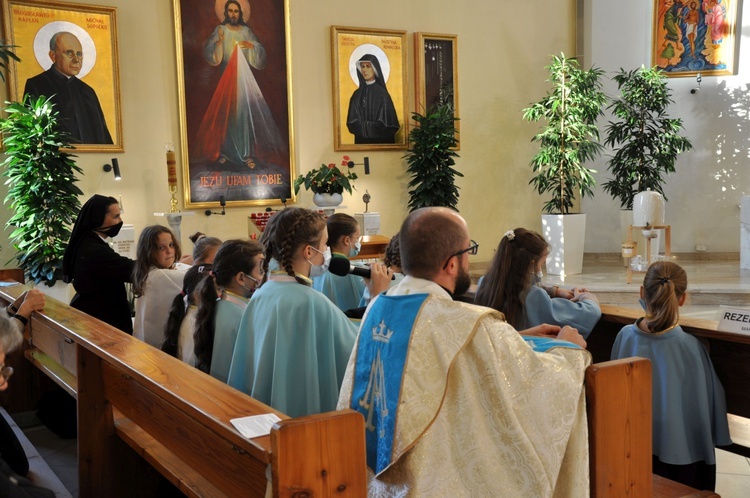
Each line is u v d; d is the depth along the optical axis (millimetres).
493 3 9625
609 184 9375
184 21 7754
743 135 10039
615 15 9992
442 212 1834
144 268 3660
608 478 1889
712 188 10211
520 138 9953
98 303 3984
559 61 9047
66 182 6332
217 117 8016
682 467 2840
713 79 10047
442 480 1625
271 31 8242
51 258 6281
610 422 1872
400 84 9031
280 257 2416
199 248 3459
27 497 1424
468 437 1639
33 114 6344
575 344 1868
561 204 9172
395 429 1643
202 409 1700
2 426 2529
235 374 2445
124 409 2678
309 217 2426
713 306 7785
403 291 1818
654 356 2857
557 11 10039
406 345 1693
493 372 1632
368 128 8891
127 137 7598
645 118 9133
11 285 4430
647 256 8250
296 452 1424
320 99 8656
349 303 3803
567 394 1716
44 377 4336
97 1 7324
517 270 2814
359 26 8805
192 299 3059
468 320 1669
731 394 3016
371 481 1722
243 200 8219
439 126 8602
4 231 6996
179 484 2283
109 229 4090
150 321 3637
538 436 1652
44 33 7027
